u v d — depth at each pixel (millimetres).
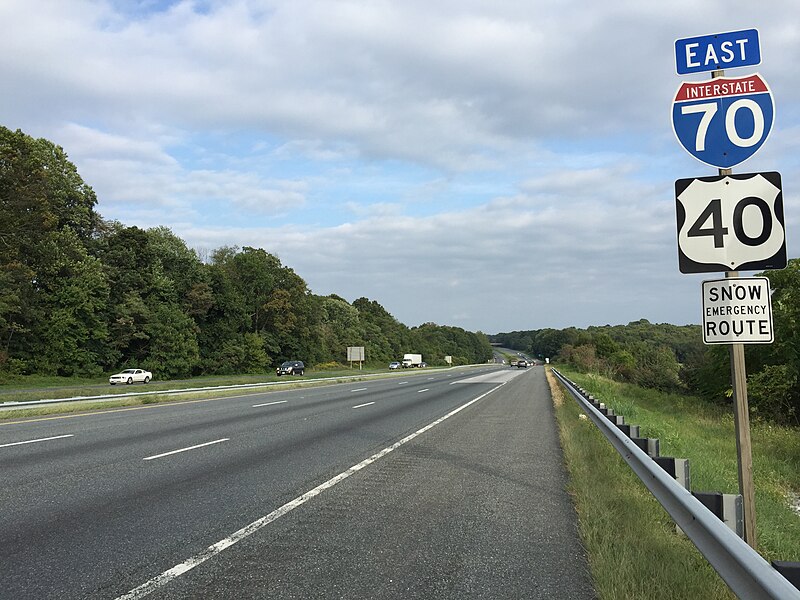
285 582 4691
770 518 7875
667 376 63625
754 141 4777
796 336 30281
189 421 16656
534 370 86125
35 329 53188
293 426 15547
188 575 4820
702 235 4832
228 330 78750
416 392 32188
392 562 5176
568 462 10305
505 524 6418
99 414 18797
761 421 26391
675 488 4602
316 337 104375
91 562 5098
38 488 7953
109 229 67250
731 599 4078
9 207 50375
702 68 4930
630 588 4383
